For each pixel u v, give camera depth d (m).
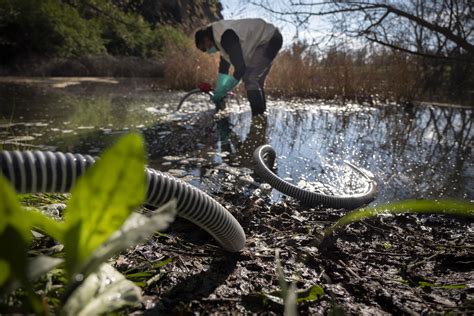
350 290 1.54
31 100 6.76
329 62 8.77
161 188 1.37
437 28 6.77
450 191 3.01
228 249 1.79
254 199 2.61
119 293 1.01
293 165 3.61
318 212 2.49
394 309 1.40
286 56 9.17
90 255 0.82
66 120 5.05
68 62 12.62
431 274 1.73
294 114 6.45
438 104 8.23
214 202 1.57
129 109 6.24
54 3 13.33
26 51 12.34
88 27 15.00
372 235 2.17
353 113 6.75
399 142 4.61
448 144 4.57
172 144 4.09
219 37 5.39
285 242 1.99
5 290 0.80
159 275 1.50
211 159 3.62
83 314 0.91
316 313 1.34
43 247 1.52
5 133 4.15
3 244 0.72
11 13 11.65
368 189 2.97
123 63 14.07
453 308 1.41
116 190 0.79
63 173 1.19
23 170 1.13
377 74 8.61
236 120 5.65
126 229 0.86
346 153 4.06
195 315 1.29
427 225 2.38
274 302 1.35
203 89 5.88
